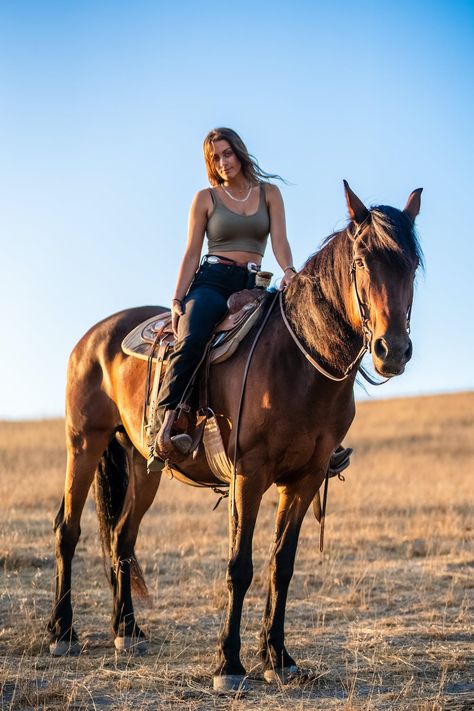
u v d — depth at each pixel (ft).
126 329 20.51
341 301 15.31
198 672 16.69
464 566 28.37
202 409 16.83
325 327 15.43
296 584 25.90
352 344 15.34
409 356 14.03
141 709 14.75
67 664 17.83
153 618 21.52
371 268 14.32
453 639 19.31
